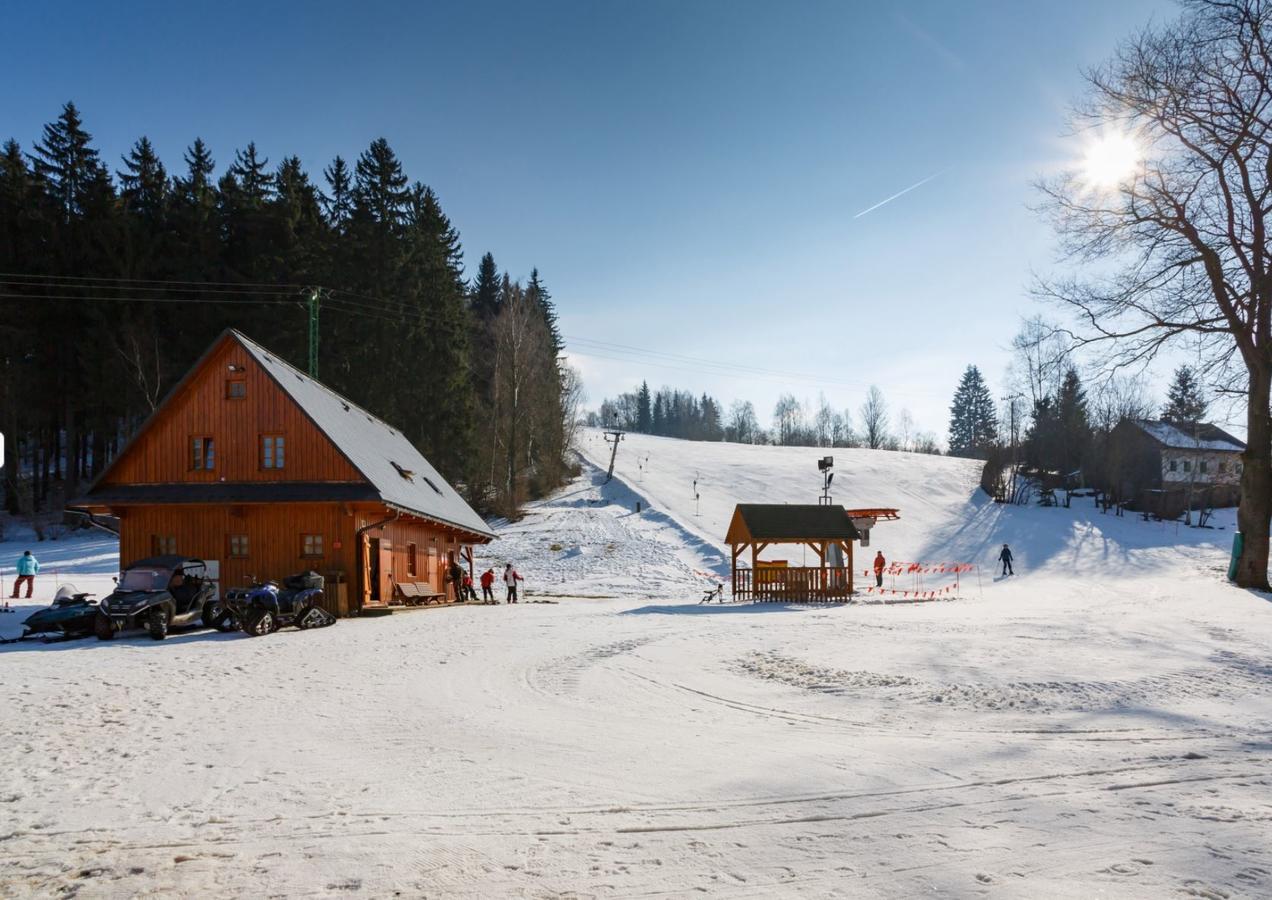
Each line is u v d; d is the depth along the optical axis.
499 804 7.02
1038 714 10.84
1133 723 10.26
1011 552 56.94
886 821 6.53
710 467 84.69
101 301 52.50
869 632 20.64
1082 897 5.03
